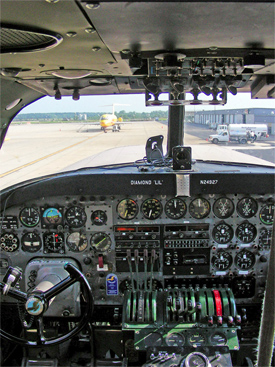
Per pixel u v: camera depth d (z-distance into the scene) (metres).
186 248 1.24
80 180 1.19
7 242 1.26
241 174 1.18
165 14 0.43
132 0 0.39
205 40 0.55
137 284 1.21
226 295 1.12
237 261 1.25
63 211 1.24
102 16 0.44
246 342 1.10
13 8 0.44
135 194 1.19
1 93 1.01
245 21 0.46
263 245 1.24
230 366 0.94
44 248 1.26
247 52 0.62
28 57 0.71
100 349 1.13
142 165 1.32
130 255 1.20
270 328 0.32
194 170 1.22
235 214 1.23
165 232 1.24
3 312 1.23
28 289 1.25
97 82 1.02
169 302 1.07
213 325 1.05
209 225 1.24
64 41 0.59
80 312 1.23
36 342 0.90
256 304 1.26
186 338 1.02
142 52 0.63
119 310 1.27
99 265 1.24
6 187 1.22
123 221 1.24
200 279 1.26
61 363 1.11
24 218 1.25
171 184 1.18
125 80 1.01
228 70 0.74
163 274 1.25
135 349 1.00
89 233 1.25
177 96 0.88
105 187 1.19
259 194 1.21
